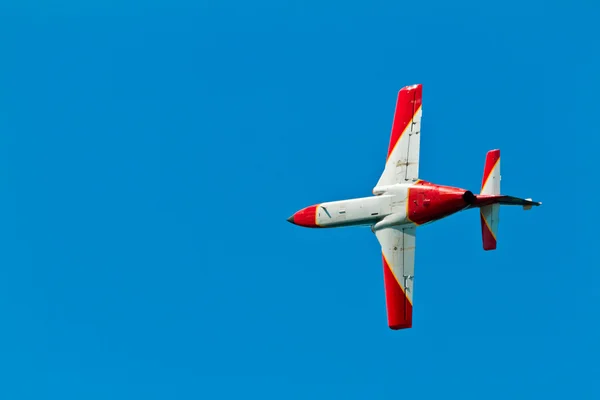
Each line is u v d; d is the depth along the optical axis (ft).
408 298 370.94
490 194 367.86
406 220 372.79
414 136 379.35
